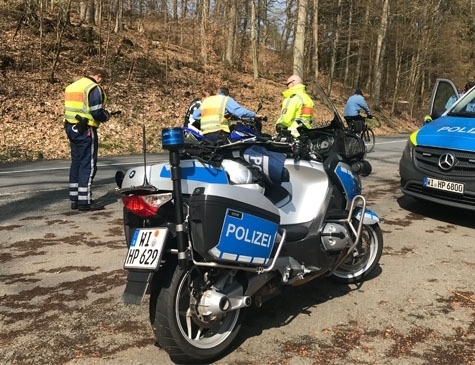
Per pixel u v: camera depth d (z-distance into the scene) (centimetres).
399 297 460
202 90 2341
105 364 343
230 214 333
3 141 1380
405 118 3719
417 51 3962
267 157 378
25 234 638
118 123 1702
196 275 346
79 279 491
